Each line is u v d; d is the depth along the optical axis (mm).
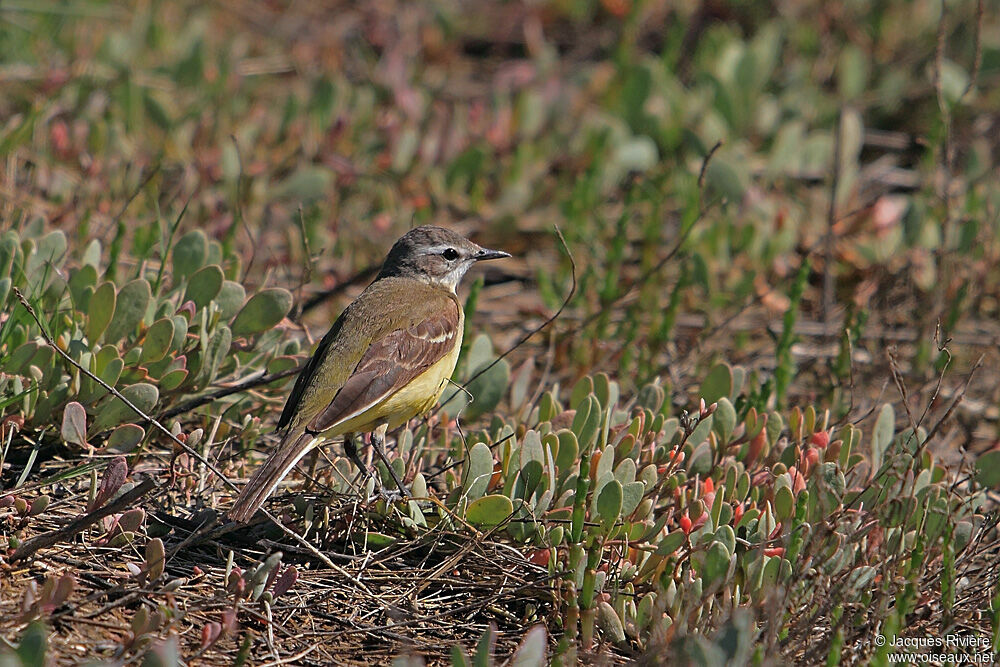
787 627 8719
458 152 17469
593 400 10516
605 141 17734
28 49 18375
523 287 16344
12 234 11289
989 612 9438
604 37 21422
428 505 10312
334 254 16078
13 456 10250
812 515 9898
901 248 15852
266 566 8852
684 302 15625
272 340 11891
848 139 17625
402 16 21125
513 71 19625
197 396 11172
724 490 10219
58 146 16016
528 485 9969
